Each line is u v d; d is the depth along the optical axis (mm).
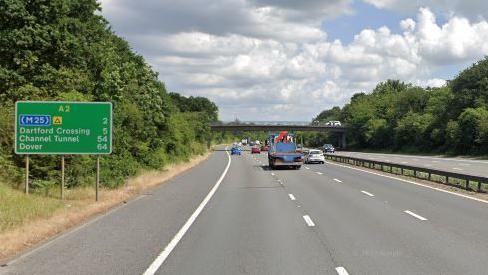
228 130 146750
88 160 25516
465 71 94375
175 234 13328
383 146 129250
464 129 83000
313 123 154125
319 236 12891
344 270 9211
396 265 9578
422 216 16422
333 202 20812
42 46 27672
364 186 28438
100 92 33375
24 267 9617
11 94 25859
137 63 52062
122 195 23547
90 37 33688
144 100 44125
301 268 9391
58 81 27875
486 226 14305
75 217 16203
